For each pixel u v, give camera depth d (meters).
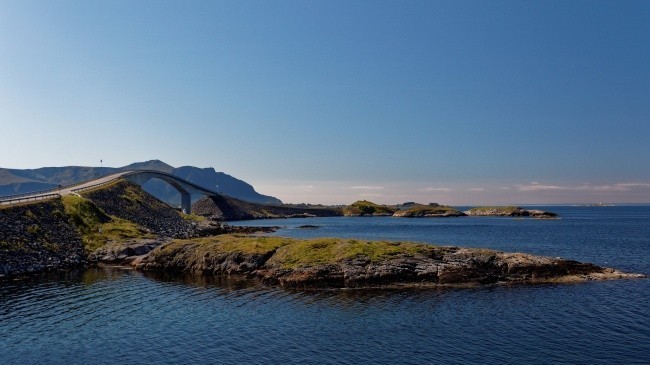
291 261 64.25
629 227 193.88
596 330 38.75
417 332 38.59
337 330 39.22
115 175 174.12
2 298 51.84
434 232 169.25
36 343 36.12
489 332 38.44
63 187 135.50
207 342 36.22
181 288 58.09
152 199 162.62
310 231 179.75
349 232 172.38
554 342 35.94
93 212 103.62
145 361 32.34
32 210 87.56
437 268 59.94
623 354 33.38
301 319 42.78
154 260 74.50
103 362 32.22
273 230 184.00
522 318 42.44
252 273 65.88
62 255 78.38
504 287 56.34
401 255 62.59
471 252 64.31
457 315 43.78
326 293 54.38
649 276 61.72
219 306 48.12
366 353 33.78
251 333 38.44
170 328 39.94
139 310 46.34
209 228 156.12
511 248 105.56
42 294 54.16
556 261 63.06
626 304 47.28
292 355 33.41
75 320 42.53
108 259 81.81
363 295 53.00
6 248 70.44
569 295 51.66
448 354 33.56
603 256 89.31
